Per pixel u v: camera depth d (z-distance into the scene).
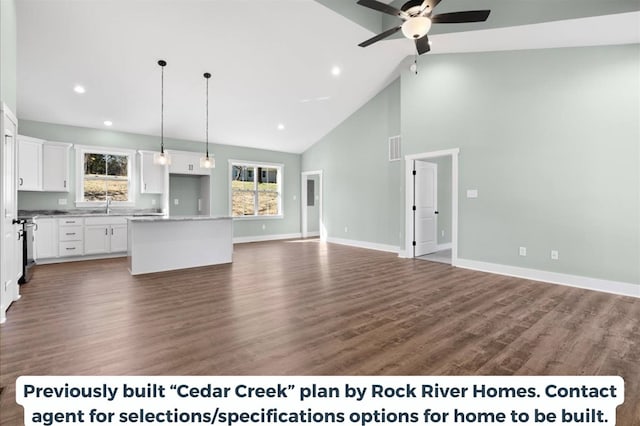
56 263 5.57
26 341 2.50
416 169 6.11
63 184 5.98
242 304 3.39
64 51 4.45
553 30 3.79
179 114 6.47
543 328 2.76
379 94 7.12
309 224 10.20
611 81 3.86
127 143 6.85
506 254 4.74
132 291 3.88
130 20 4.12
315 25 4.64
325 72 5.87
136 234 4.75
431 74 5.59
